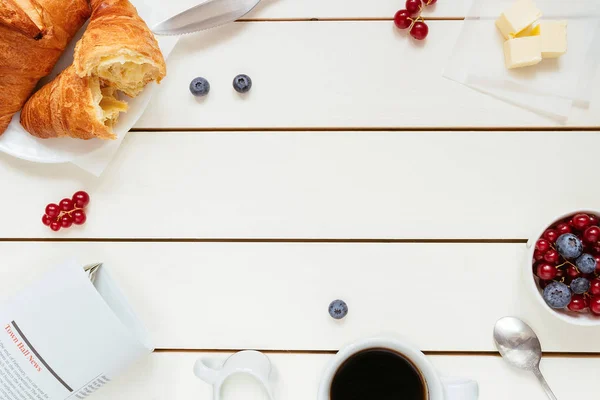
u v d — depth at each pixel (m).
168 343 0.67
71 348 0.61
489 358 0.66
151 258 0.67
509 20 0.65
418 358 0.61
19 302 0.61
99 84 0.63
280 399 0.66
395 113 0.67
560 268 0.64
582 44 0.66
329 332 0.66
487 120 0.66
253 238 0.67
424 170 0.67
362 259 0.67
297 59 0.67
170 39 0.65
